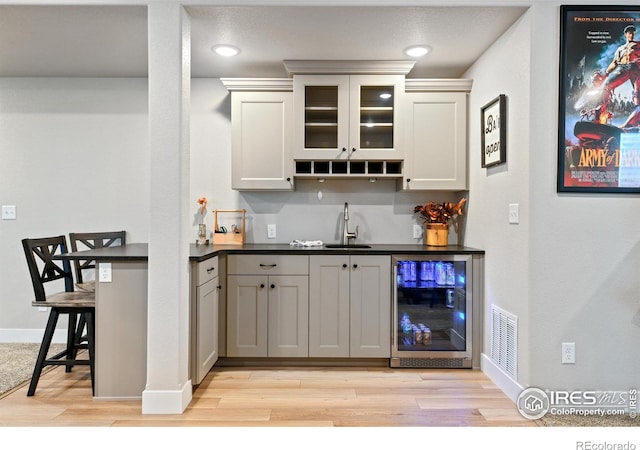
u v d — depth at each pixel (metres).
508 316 2.45
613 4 2.19
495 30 2.52
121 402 2.30
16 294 3.43
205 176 3.43
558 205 2.22
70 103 3.40
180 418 2.12
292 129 3.11
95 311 2.32
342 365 2.92
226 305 2.86
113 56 2.94
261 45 2.73
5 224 3.43
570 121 2.20
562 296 2.22
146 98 3.41
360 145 3.07
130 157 3.42
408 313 2.93
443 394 2.44
